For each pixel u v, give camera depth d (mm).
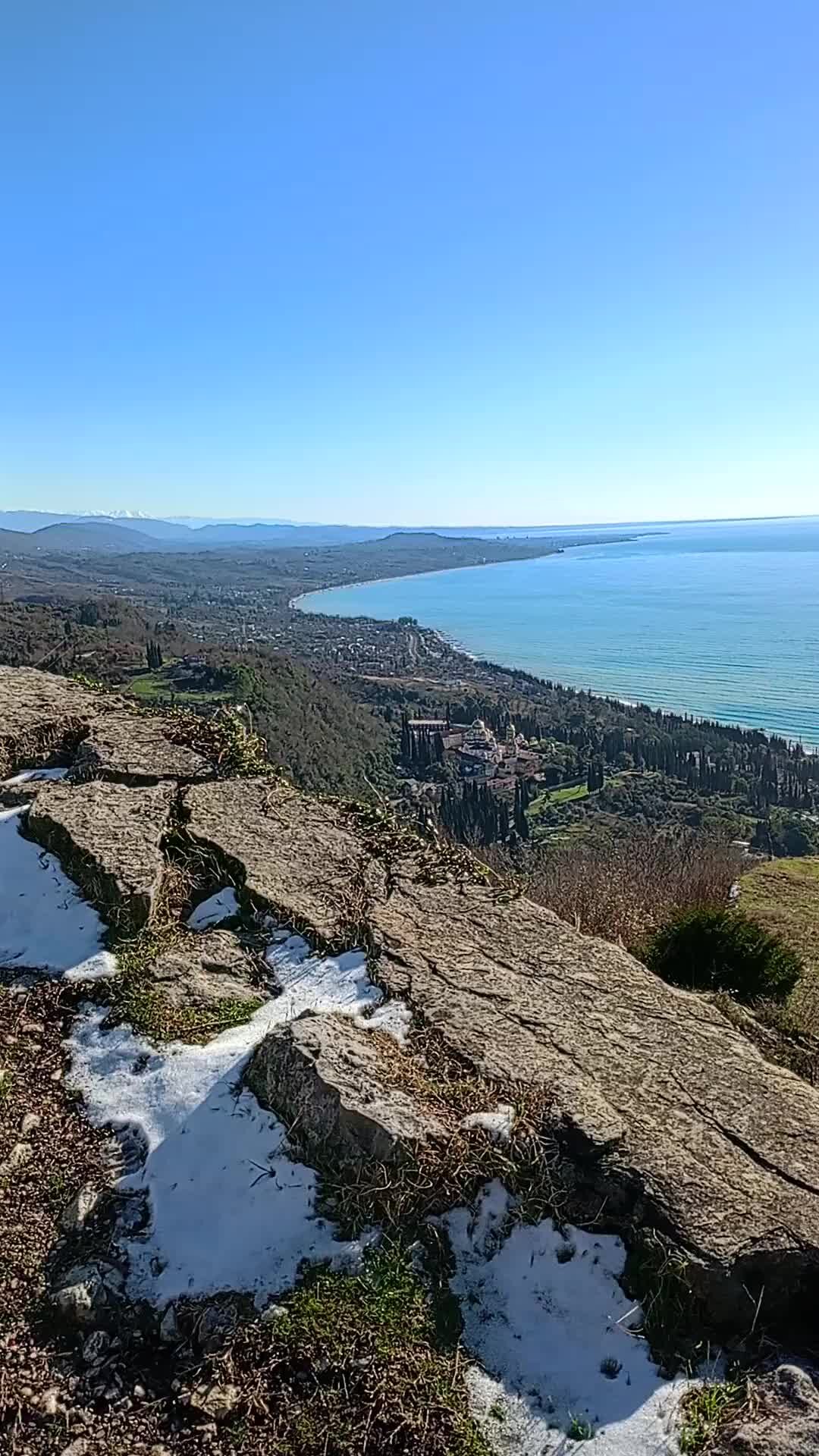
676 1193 2756
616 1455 2205
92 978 3816
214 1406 2230
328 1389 2289
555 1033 3557
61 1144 3025
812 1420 2225
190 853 4754
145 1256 2639
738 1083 3350
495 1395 2336
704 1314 2541
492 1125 2957
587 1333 2518
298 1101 2994
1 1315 2469
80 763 5754
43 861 4684
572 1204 2812
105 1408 2266
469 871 4883
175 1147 2992
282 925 4246
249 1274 2578
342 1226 2717
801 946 7812
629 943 6590
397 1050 3367
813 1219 2709
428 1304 2523
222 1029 3512
